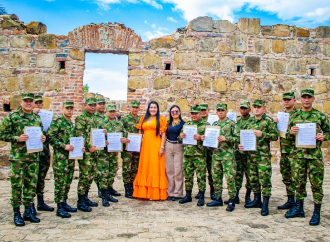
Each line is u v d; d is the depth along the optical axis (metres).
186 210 4.56
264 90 7.38
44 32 7.39
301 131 3.90
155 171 5.25
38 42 7.21
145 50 7.30
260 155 4.40
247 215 4.27
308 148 3.90
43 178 4.42
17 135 3.79
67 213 4.16
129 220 4.03
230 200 4.55
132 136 5.32
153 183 5.20
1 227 3.69
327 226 3.75
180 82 7.26
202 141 4.91
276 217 4.16
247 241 3.27
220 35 7.38
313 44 7.58
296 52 7.53
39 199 4.46
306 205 4.73
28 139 3.75
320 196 3.83
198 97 7.25
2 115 7.08
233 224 3.86
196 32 7.37
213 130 4.66
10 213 4.29
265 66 7.42
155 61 7.28
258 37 7.45
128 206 4.79
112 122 5.28
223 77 7.33
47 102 7.14
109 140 5.01
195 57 7.32
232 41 7.38
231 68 7.35
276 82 7.43
